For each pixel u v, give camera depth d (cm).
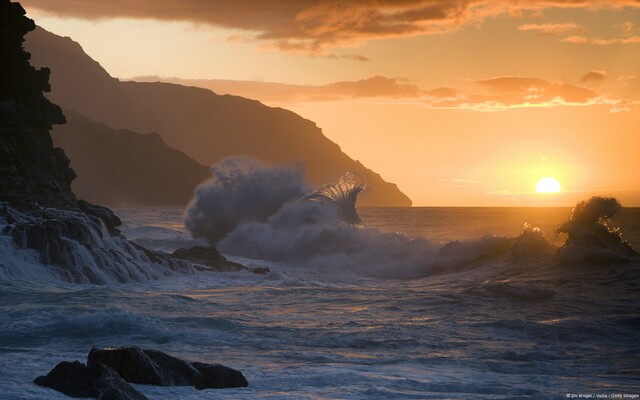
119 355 2448
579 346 3641
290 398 2381
